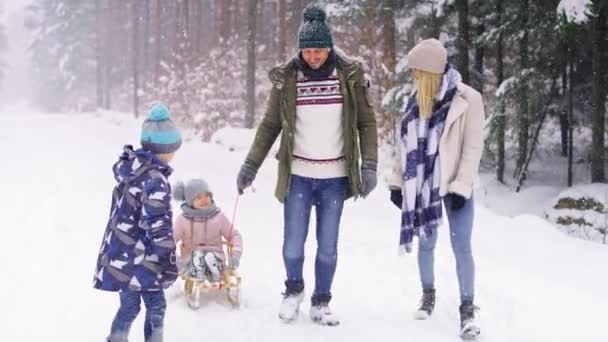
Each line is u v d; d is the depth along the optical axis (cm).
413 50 450
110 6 5147
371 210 1012
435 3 1489
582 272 712
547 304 529
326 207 468
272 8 4306
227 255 573
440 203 447
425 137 453
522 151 1569
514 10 1502
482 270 634
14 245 682
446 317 496
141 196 354
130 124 3569
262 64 3278
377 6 1633
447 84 446
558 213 1357
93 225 803
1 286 539
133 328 443
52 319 464
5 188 1089
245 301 523
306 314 495
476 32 1603
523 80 1441
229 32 3291
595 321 489
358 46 1836
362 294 556
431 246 486
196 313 487
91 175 1291
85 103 5303
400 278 607
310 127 456
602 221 1269
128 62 5331
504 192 1571
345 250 724
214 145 2039
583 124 1596
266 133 479
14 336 429
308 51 445
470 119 443
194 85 3225
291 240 471
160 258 358
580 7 1188
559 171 1692
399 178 477
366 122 467
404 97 1488
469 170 441
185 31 3556
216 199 1087
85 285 551
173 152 373
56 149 1869
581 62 1496
